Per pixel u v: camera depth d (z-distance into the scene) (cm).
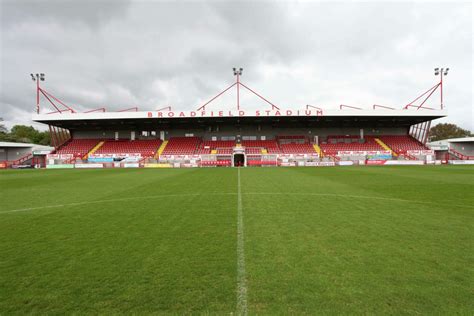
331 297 320
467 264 410
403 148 4366
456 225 629
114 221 694
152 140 4744
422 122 4628
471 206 852
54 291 343
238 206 870
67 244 520
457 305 301
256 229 609
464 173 2130
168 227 633
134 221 691
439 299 313
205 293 334
